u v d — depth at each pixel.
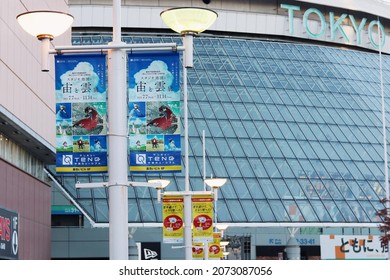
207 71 90.81
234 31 100.94
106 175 73.31
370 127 89.44
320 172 78.88
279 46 101.44
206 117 82.88
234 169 76.31
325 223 72.38
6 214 38.44
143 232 76.56
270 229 81.56
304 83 94.25
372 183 79.56
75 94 19.22
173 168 19.22
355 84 97.88
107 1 94.25
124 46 18.91
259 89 89.94
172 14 18.94
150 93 19.31
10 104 36.62
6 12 36.47
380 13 109.56
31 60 41.34
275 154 79.75
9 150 41.53
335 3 105.44
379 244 71.69
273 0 102.94
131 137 19.30
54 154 47.56
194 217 40.22
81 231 75.62
